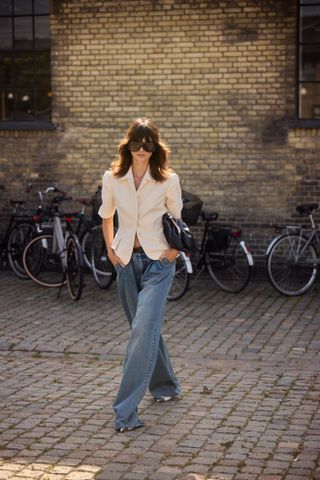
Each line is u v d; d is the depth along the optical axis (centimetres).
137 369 580
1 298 1100
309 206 1128
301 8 1202
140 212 591
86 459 522
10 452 534
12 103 1303
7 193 1305
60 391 677
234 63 1215
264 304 1055
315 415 610
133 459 521
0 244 1262
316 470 502
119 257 597
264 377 720
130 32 1239
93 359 791
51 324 946
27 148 1293
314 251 1105
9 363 777
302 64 1209
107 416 608
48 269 1154
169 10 1224
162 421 596
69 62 1263
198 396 660
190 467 507
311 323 946
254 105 1216
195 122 1234
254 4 1201
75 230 1270
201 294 1119
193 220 1163
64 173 1284
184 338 873
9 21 1291
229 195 1235
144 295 588
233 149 1228
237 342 857
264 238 1230
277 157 1218
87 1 1248
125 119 1255
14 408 630
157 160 590
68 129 1276
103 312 1011
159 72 1237
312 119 1211
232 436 564
